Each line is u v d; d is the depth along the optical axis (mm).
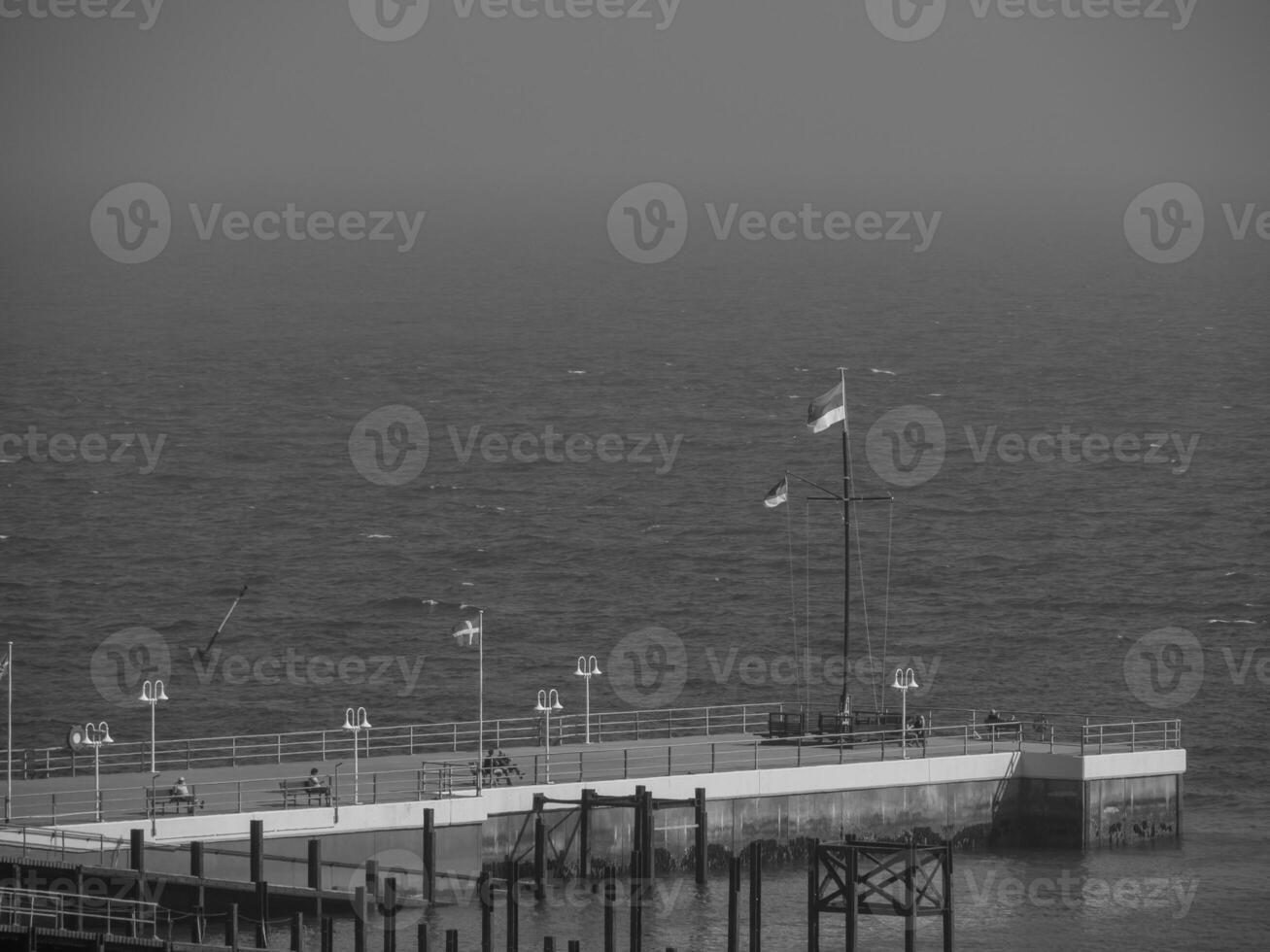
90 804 114000
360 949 104562
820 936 116125
